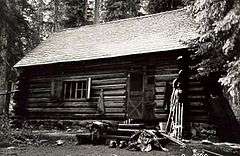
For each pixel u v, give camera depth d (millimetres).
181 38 15641
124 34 19062
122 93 16734
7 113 24281
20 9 26719
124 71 16844
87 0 37156
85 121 17641
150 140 12508
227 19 9930
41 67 19578
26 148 13055
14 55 24219
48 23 39938
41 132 16609
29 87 19922
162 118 15328
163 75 15648
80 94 18297
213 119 14719
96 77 17672
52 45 21250
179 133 13359
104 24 21969
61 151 12406
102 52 17578
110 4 31875
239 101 10070
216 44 11781
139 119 16000
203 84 14484
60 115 18547
